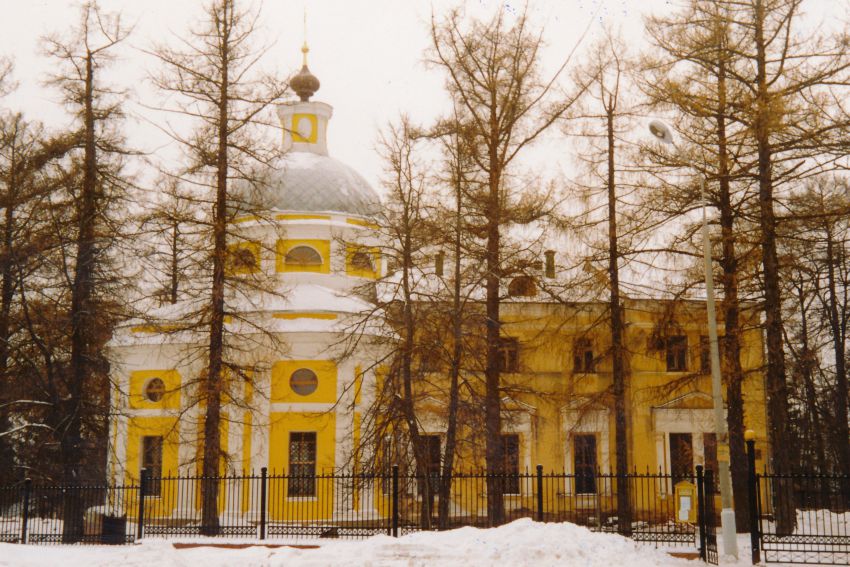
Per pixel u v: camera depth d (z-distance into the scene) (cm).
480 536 1853
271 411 3291
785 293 3369
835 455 4441
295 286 3538
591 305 2822
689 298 2831
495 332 2739
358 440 3084
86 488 2441
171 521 3158
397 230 2755
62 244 3134
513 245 2733
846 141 2388
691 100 2573
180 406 3369
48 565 1781
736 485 2709
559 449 3828
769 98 2455
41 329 3456
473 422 2736
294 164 3847
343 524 3120
